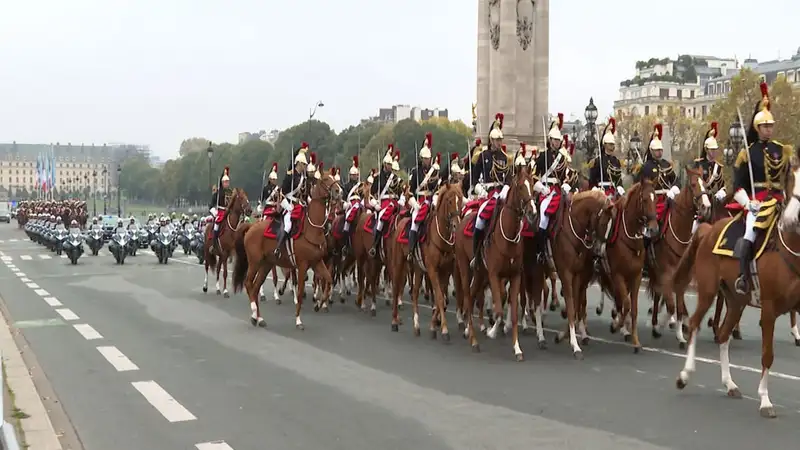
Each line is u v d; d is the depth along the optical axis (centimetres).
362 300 2662
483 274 1930
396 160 2611
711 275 1405
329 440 1188
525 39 5253
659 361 1731
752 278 1292
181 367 1714
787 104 7756
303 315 2517
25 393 1441
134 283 3556
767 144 1305
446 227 1970
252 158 15062
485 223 1817
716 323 1933
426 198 2136
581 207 1764
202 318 2452
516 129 5228
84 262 4894
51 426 1243
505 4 5209
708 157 2014
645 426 1232
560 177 1977
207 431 1242
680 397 1408
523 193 1694
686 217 1845
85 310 2638
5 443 977
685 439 1162
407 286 3391
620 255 1808
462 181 2234
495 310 1773
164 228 4975
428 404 1386
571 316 1797
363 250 2561
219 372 1662
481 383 1538
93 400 1439
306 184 2319
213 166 17788
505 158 1978
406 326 2286
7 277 3897
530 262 1881
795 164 1227
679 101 17138
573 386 1503
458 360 1772
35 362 1775
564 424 1251
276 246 2242
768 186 1294
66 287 3397
